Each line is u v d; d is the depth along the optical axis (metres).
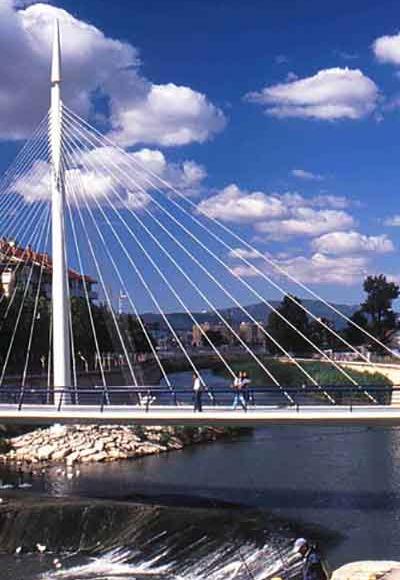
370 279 165.75
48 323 106.62
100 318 116.19
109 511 41.84
